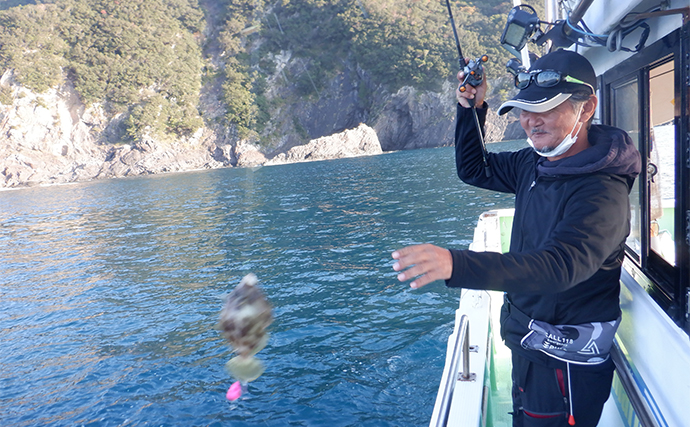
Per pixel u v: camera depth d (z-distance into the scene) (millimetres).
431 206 18969
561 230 1222
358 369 6367
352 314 8242
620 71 2107
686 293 1414
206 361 7090
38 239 20516
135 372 6926
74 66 65312
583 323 1484
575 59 1380
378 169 39562
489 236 3994
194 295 10281
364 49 63781
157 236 18172
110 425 5727
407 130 71000
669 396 1507
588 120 1441
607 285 1470
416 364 6379
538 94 1378
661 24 1566
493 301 3752
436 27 66250
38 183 61469
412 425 5199
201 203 27531
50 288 12055
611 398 2312
